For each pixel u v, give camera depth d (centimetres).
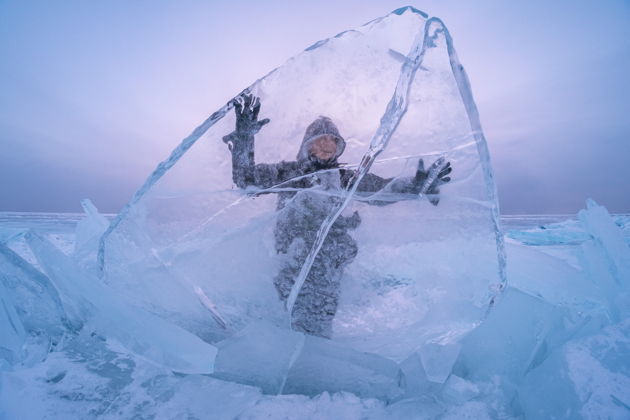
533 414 114
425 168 154
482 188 148
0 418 108
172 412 120
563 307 168
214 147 155
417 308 154
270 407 124
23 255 337
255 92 152
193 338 131
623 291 180
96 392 129
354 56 151
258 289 155
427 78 145
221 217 158
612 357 118
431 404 131
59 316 168
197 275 156
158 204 158
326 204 154
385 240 158
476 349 157
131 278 161
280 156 156
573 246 451
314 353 137
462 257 152
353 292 157
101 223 254
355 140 155
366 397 135
